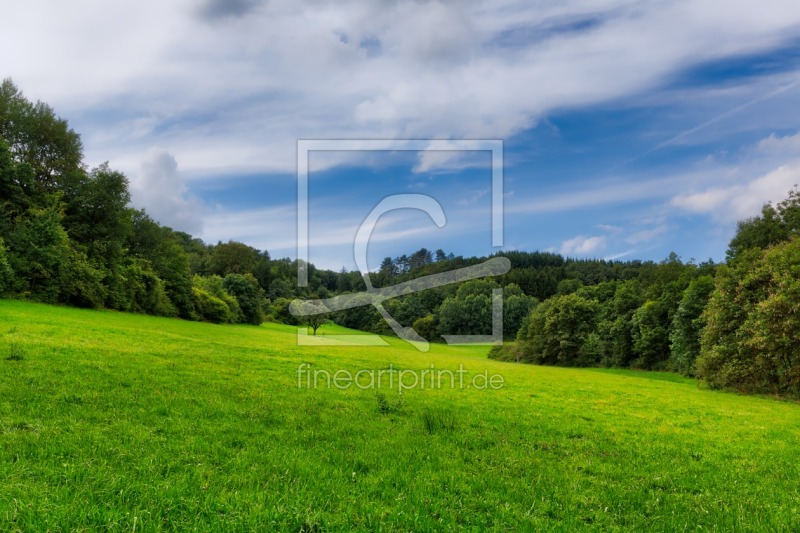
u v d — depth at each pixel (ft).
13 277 145.38
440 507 21.93
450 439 36.29
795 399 102.83
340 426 36.63
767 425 58.44
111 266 199.52
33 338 62.23
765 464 36.35
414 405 50.37
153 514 17.65
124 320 143.43
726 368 113.50
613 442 40.55
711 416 63.10
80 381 40.65
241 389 48.03
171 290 246.27
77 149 202.39
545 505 23.76
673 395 89.66
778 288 106.63
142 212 247.29
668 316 202.39
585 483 28.14
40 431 26.48
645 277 280.72
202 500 19.38
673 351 181.68
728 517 23.76
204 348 82.02
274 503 19.67
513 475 28.71
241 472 23.84
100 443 25.48
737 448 42.14
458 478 26.66
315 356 89.35
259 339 134.21
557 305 219.61
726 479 31.48
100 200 198.70
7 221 159.12
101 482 20.16
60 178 195.72
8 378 38.52
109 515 16.83
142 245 249.55
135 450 25.08
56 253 163.22
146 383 43.83
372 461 28.12
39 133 191.62
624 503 25.11
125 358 56.85
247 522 17.53
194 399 39.91
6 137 181.98
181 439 28.60
